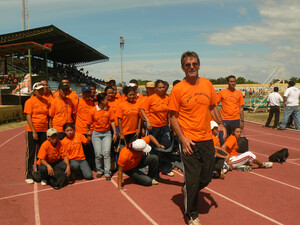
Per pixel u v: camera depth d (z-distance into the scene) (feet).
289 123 42.34
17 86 60.39
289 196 14.08
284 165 20.38
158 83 17.11
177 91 10.64
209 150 10.82
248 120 51.72
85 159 17.78
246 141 21.20
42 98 16.80
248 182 16.34
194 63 10.35
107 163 17.11
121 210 12.45
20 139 33.09
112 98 20.12
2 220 11.53
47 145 15.98
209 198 13.82
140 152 15.05
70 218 11.69
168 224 11.05
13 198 14.03
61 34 76.95
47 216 11.90
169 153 13.74
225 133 11.47
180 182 16.55
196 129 10.63
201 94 10.55
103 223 11.19
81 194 14.56
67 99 18.04
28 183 16.43
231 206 12.82
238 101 21.88
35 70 86.28
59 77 97.35
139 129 17.97
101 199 13.80
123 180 17.06
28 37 77.97
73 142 17.16
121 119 17.42
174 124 10.87
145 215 11.91
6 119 49.26
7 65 70.23
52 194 14.58
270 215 11.86
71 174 16.85
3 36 71.82
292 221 11.29
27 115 16.15
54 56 116.16
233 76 21.45
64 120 17.62
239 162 18.72
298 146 27.99
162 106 17.16
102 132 17.80
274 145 28.63
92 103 19.36
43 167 15.81
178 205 12.98
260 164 19.31
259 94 80.53
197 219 10.78
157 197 14.02
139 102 17.94
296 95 38.63
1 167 20.24
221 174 16.81
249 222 11.19
